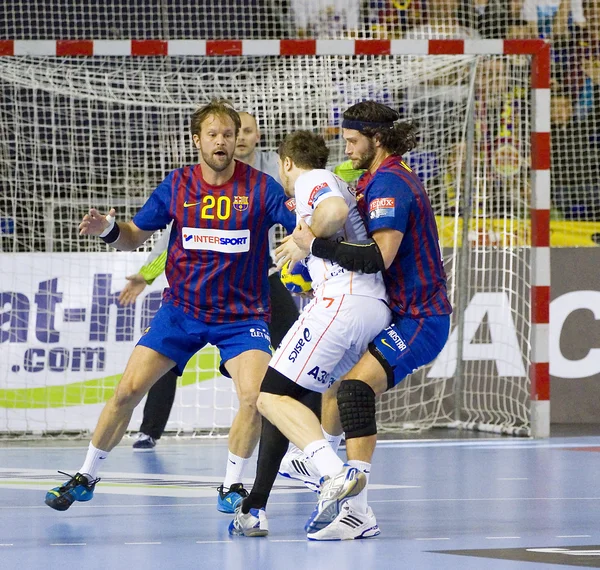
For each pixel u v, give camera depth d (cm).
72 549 1443
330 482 1466
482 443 2995
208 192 1803
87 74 3406
